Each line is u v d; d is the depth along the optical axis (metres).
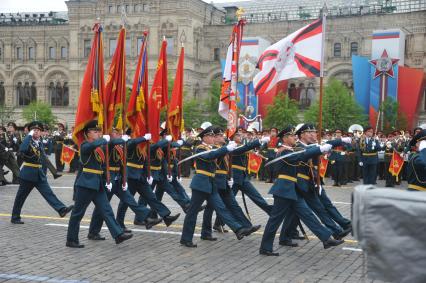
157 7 65.44
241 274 9.14
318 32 14.48
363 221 4.88
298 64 14.77
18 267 9.39
